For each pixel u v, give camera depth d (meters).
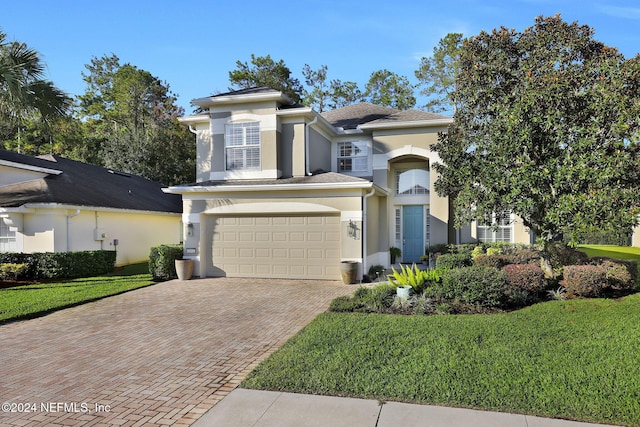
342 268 12.99
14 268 13.83
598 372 5.25
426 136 16.77
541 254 11.12
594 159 8.93
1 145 33.50
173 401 4.98
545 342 6.44
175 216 23.38
